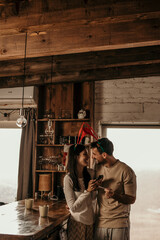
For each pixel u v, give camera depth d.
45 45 3.46
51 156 5.07
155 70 4.54
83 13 2.70
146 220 5.05
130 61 4.17
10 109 5.68
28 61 4.80
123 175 2.54
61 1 2.76
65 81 4.90
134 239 5.05
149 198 5.09
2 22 2.93
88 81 4.93
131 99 4.97
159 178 5.08
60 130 5.19
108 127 5.30
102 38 3.27
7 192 5.89
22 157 5.38
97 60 4.38
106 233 2.47
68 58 4.57
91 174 2.74
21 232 2.22
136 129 5.22
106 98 5.05
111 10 2.65
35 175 4.94
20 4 2.89
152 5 2.57
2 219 2.69
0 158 5.95
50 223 2.53
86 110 5.08
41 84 5.01
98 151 2.61
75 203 2.54
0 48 3.62
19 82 5.12
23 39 3.55
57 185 5.04
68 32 3.39
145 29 3.15
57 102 5.23
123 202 2.44
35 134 5.35
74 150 2.71
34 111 5.50
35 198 4.68
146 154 5.15
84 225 2.54
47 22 2.78
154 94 4.91
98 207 2.62
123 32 3.21
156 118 4.85
